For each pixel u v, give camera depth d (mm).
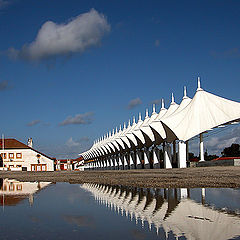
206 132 43406
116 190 13750
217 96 43688
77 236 5215
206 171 28016
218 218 6699
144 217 6957
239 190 12219
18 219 6824
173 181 17641
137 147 67562
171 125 42750
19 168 79562
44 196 11734
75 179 24109
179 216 6980
